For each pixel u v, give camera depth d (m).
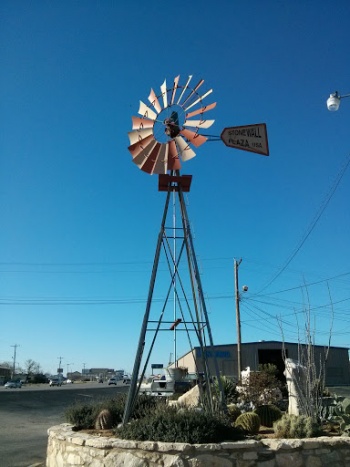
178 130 12.78
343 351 44.97
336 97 12.81
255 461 8.54
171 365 37.19
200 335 12.05
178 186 12.77
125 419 10.77
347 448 9.07
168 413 9.73
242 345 43.03
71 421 11.96
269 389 15.16
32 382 102.44
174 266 12.53
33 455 13.45
